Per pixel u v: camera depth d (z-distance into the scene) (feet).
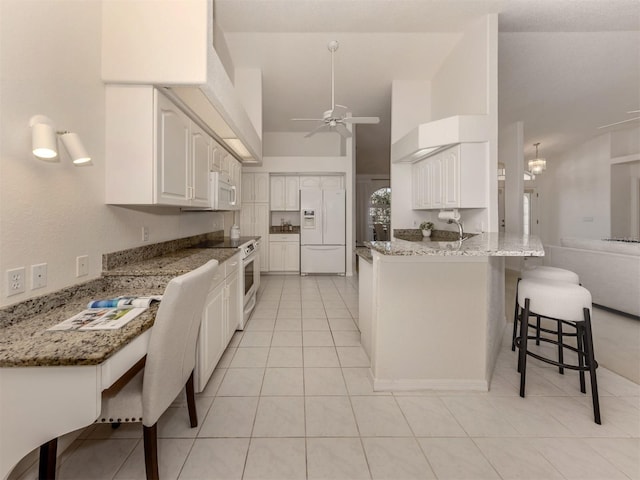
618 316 11.12
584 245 12.76
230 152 11.62
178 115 6.92
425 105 13.70
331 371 7.29
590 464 4.59
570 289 6.00
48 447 3.87
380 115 17.56
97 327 3.74
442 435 5.19
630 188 19.90
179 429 5.28
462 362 6.55
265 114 17.48
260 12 9.35
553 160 24.84
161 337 3.87
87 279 5.44
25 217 4.21
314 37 10.62
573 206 22.95
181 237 9.59
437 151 11.01
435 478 4.34
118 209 6.34
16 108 4.08
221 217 14.37
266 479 4.31
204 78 5.82
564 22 9.61
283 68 12.55
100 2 5.69
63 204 4.88
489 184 9.49
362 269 8.57
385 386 6.51
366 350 8.13
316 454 4.77
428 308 6.47
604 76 13.01
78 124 5.18
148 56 5.73
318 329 10.00
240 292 9.79
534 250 5.10
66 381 3.13
